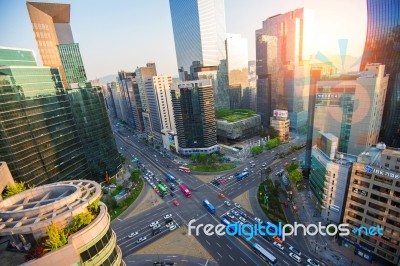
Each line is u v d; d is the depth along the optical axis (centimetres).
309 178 14400
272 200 12406
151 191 16388
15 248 4153
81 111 17250
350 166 10006
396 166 8088
